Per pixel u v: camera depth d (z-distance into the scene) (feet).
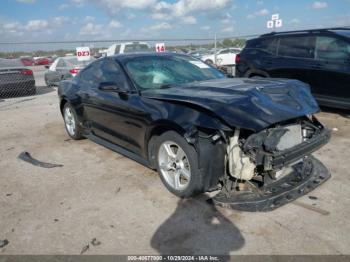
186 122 9.84
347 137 16.67
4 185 12.84
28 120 24.93
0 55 104.47
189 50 79.61
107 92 14.06
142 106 11.71
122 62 13.84
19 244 8.89
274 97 10.13
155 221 9.68
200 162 9.73
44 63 130.72
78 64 41.55
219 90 10.73
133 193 11.53
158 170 11.70
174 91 11.43
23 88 37.42
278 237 8.62
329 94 20.98
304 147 9.97
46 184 12.73
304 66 21.89
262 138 9.27
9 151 17.31
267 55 24.47
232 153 9.65
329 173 11.98
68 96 17.69
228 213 9.86
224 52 72.02
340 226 8.97
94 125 16.01
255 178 10.80
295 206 10.06
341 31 20.65
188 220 9.62
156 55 14.89
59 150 17.07
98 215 10.19
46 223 9.87
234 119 8.95
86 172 13.75
